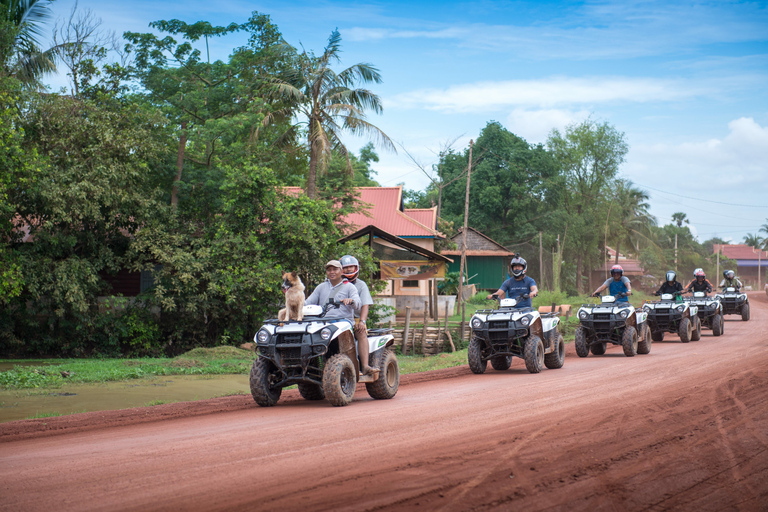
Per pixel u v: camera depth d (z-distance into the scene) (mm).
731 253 117062
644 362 12898
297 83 26125
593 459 4980
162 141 23031
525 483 4324
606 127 65312
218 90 28703
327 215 22078
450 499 3965
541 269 51844
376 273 24984
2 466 5016
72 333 20438
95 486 4305
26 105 19328
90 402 9883
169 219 22047
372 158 60688
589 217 64062
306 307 8305
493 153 63000
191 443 5746
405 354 21000
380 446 5441
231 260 20609
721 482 4398
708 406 7340
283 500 3932
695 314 18828
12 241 20250
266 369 8391
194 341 21828
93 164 19609
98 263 20578
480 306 37094
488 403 7961
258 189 20922
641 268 81000
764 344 16094
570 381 10078
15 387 11648
